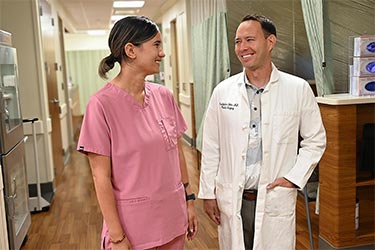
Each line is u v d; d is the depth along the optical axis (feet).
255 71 5.58
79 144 4.54
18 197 9.87
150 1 24.13
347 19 9.38
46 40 15.46
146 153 4.66
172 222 4.94
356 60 8.61
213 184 6.07
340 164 8.33
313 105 5.76
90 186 15.55
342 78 9.45
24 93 14.03
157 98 5.05
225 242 6.00
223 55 12.45
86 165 19.22
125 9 26.84
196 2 16.07
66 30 33.94
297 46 13.74
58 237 10.70
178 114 5.38
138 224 4.72
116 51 4.63
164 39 28.99
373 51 8.51
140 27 4.52
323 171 8.88
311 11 9.07
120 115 4.61
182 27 22.18
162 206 4.82
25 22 13.73
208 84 14.10
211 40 13.53
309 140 5.74
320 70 9.04
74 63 40.60
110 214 4.59
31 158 14.07
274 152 5.57
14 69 10.07
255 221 5.66
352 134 8.29
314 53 9.16
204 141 6.18
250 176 5.67
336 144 8.29
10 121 9.52
